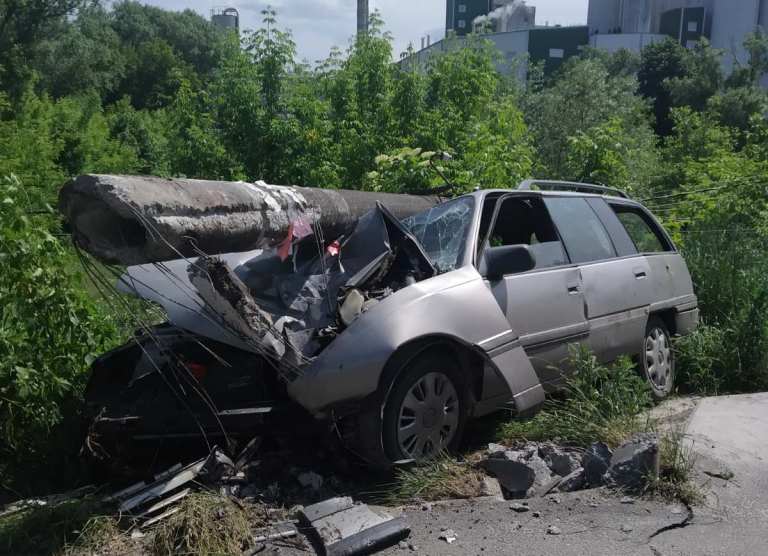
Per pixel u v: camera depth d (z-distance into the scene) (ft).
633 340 19.33
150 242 12.37
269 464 14.03
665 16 245.24
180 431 13.57
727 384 21.25
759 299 22.04
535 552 10.96
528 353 16.15
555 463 14.03
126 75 180.75
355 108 38.29
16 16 113.60
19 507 13.12
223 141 38.75
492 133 38.68
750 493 12.98
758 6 225.35
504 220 18.85
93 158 70.23
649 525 11.71
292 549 11.05
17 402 14.74
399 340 13.38
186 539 10.78
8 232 15.15
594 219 19.98
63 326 15.85
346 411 13.33
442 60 41.37
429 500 13.01
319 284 14.99
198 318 14.89
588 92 69.46
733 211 32.91
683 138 74.74
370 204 18.43
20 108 77.77
